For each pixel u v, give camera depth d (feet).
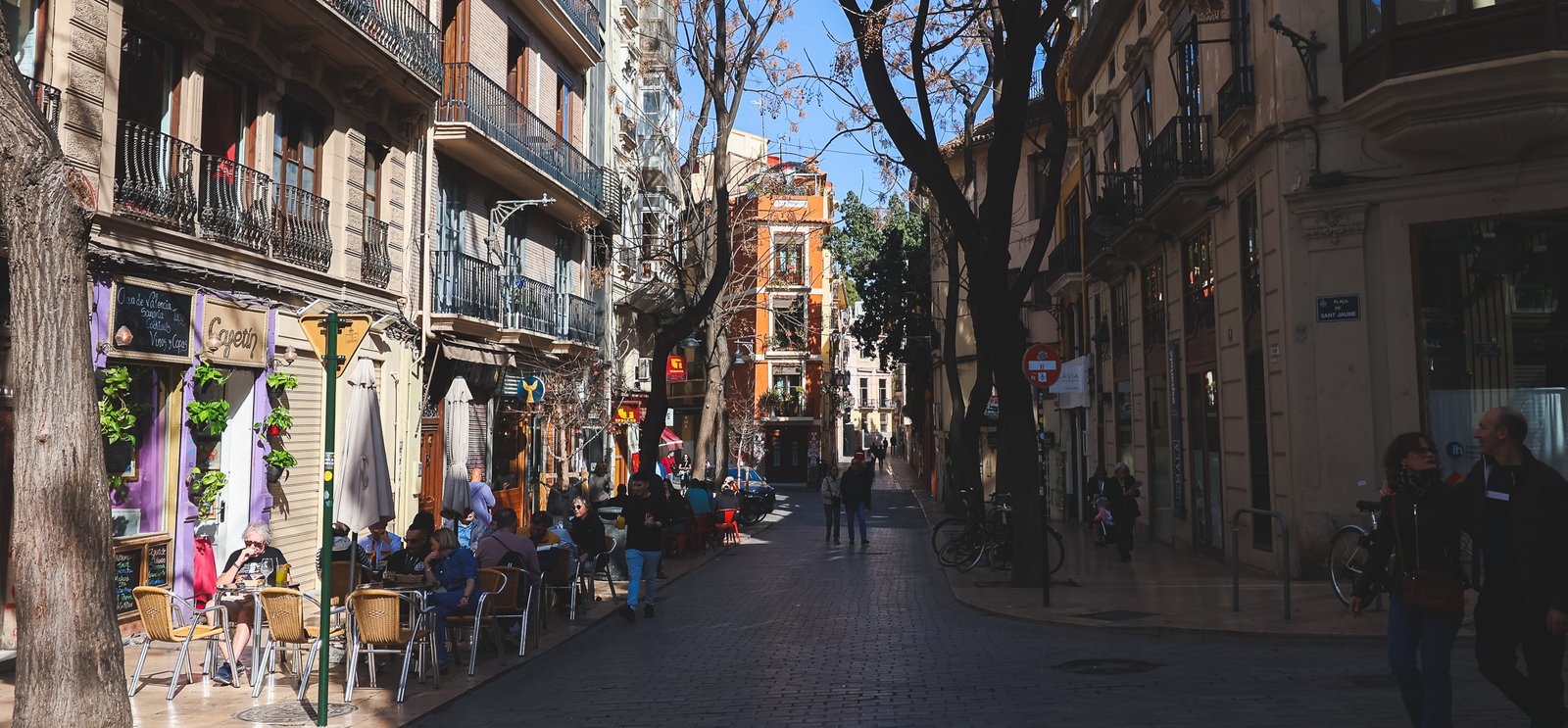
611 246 102.42
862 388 371.56
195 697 30.91
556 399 84.84
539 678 34.06
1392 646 20.90
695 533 75.87
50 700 21.83
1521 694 19.52
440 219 70.08
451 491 63.57
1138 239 75.00
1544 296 45.73
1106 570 59.77
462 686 32.32
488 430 77.77
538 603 40.06
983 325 52.42
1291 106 50.37
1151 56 76.79
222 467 48.32
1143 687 28.81
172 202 42.98
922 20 52.16
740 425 178.29
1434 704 20.15
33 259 22.29
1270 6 51.98
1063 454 110.52
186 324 43.96
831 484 86.94
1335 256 48.98
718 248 76.95
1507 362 46.24
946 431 152.87
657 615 47.85
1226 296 59.93
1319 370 49.03
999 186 51.26
